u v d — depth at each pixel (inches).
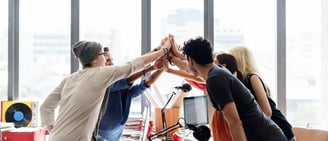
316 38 134.4
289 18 135.2
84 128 73.9
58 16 132.3
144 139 102.7
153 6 135.3
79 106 73.4
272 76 135.6
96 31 133.2
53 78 132.3
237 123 61.8
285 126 79.7
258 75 80.9
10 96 129.6
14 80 130.6
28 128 110.8
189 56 67.7
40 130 108.0
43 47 132.0
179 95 120.4
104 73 74.8
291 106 135.4
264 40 135.4
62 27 132.5
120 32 134.0
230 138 70.0
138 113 129.6
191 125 95.3
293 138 80.4
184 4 135.6
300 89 135.2
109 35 133.6
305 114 135.2
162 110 113.7
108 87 79.8
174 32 135.0
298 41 135.4
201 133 89.6
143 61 80.8
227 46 134.4
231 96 62.7
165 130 104.9
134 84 96.2
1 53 130.1
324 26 124.0
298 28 135.5
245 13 135.6
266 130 66.9
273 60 135.6
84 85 74.7
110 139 90.8
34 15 132.0
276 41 134.5
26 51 131.9
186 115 103.5
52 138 74.6
